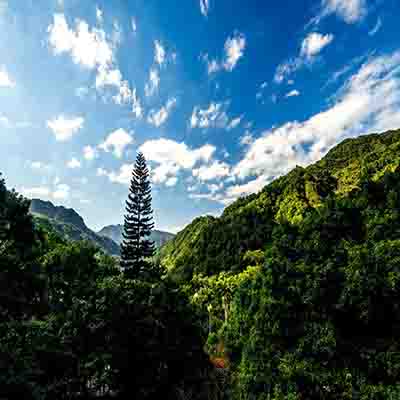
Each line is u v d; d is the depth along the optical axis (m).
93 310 17.39
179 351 19.66
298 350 23.86
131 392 17.23
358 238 32.84
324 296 26.06
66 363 14.62
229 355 29.95
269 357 24.92
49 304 18.69
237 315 33.12
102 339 16.75
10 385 10.18
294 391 21.22
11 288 14.84
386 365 21.41
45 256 27.69
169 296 21.20
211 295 45.84
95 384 16.48
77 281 23.44
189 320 21.52
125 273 34.53
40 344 14.01
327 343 23.23
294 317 26.44
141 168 39.06
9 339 12.27
